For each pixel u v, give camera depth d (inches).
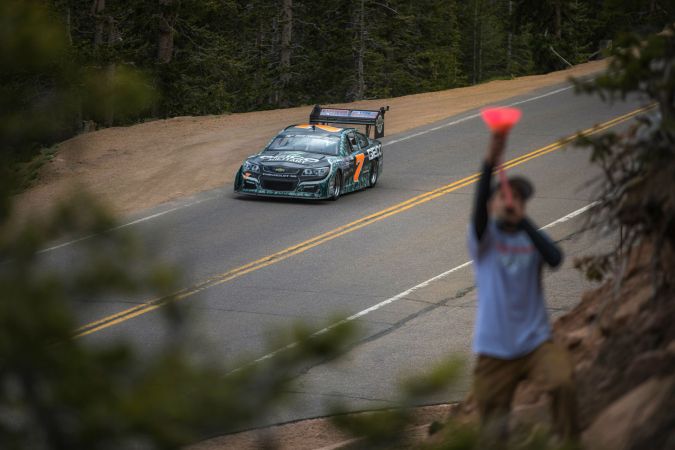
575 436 639.8
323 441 1135.6
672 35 670.5
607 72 681.0
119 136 4217.5
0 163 408.8
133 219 2795.3
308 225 2667.3
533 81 5664.4
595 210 768.3
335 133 3144.7
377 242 2476.6
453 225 2650.1
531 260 653.3
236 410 384.8
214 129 4409.5
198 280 2111.2
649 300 770.8
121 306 1857.8
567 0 6471.5
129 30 5698.8
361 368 1523.1
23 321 357.7
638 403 641.6
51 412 372.5
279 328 416.8
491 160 626.5
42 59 397.4
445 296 1999.3
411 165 3580.2
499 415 665.6
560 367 644.7
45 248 393.4
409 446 421.1
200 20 6373.0
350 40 7421.3
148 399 361.7
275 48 7421.3
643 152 684.7
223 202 3004.4
